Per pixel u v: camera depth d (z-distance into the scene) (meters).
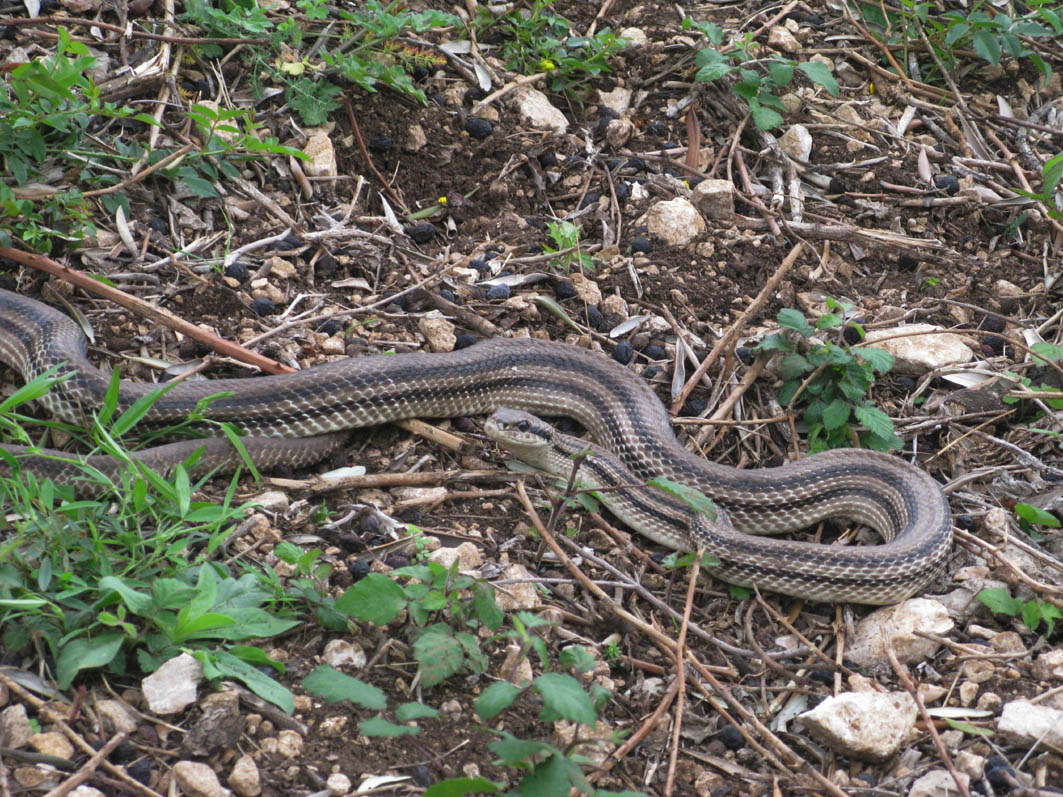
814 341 2.53
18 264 2.48
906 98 2.73
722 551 2.40
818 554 2.39
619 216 2.60
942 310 2.58
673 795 2.28
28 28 2.57
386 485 2.42
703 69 2.65
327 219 2.56
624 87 2.70
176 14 2.63
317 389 2.43
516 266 2.57
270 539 2.35
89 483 2.35
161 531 2.31
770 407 2.51
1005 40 2.71
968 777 2.28
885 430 2.46
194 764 2.23
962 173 2.68
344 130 2.62
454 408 2.48
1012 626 2.37
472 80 2.66
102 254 2.50
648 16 2.74
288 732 2.26
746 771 2.29
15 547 2.27
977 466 2.48
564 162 2.64
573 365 2.50
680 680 2.30
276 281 2.52
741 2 2.77
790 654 2.36
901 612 2.38
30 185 2.50
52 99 2.49
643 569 2.40
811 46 2.75
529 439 2.44
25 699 2.25
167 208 2.54
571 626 2.35
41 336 2.43
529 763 2.25
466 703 2.29
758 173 2.66
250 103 2.60
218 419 2.42
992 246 2.64
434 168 2.62
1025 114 2.74
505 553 2.39
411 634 2.31
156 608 2.27
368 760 2.26
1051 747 2.29
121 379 2.43
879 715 2.29
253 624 2.28
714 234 2.60
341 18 2.65
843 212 2.64
